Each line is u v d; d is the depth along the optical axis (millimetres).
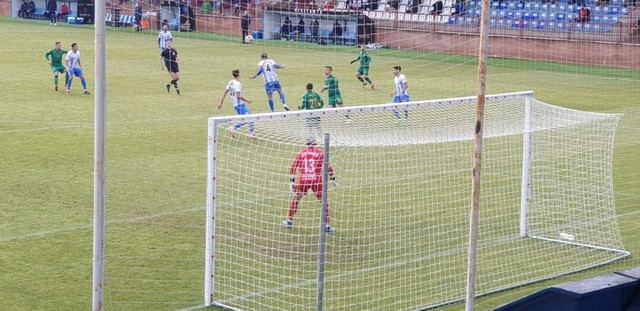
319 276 13180
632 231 19609
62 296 14961
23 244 17594
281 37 59188
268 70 33312
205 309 14688
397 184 21484
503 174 22812
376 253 17453
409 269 16719
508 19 54781
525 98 19016
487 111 19656
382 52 55125
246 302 14977
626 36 51594
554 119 20016
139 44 55188
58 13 69250
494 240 18562
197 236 18516
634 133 30953
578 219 19938
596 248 18312
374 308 14836
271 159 23016
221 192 20625
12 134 27969
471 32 54781
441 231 18859
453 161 23438
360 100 38000
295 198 18391
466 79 45062
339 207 19875
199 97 36844
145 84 39875
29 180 22547
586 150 23156
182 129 29844
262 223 18875
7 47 51000
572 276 16750
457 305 15094
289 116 15914
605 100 38812
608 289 9836
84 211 20000
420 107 18094
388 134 18062
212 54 52250
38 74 41344
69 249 17359
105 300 14867
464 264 17078
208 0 62625
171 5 62562
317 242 17891
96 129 11242
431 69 48750
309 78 43812
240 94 29516
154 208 20531
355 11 56719
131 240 18109
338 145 17234
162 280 15938
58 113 31922
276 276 16125
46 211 19906
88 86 38938
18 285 15383
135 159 25266
